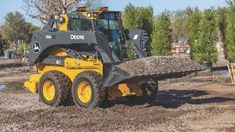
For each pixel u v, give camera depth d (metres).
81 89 12.47
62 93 12.96
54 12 29.77
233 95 15.09
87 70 12.59
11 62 40.53
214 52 24.64
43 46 13.57
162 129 9.69
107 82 11.94
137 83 12.70
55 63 13.55
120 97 14.06
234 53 24.89
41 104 13.60
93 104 12.11
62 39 13.05
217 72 23.83
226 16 25.86
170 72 12.04
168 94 15.70
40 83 13.64
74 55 13.03
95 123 10.47
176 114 11.41
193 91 16.34
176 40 44.69
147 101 13.46
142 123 10.36
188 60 13.10
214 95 15.16
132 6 24.86
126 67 11.82
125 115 11.38
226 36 25.25
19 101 14.55
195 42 24.91
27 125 10.47
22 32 62.16
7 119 11.30
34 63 14.01
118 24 13.59
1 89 19.12
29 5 32.81
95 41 12.31
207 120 10.60
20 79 24.25
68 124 10.45
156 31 24.62
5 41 62.72
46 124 10.52
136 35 13.36
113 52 12.37
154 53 24.59
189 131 9.45
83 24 13.19
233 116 11.00
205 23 24.73
